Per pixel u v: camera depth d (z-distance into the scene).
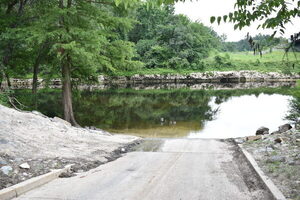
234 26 4.01
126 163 7.46
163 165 7.21
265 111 21.39
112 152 8.84
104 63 15.63
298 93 31.69
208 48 78.81
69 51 14.48
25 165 6.16
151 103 26.92
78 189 5.25
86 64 16.02
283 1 3.85
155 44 67.94
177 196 4.86
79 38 14.88
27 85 45.19
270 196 4.77
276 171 5.83
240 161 7.54
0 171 5.69
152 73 61.78
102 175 6.22
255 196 4.86
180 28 66.69
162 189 5.22
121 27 16.41
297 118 17.62
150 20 73.56
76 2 15.62
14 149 7.10
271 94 32.81
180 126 16.72
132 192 5.05
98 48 14.67
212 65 68.44
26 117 10.29
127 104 26.17
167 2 3.83
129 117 19.73
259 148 8.42
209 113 21.16
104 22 15.83
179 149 9.65
